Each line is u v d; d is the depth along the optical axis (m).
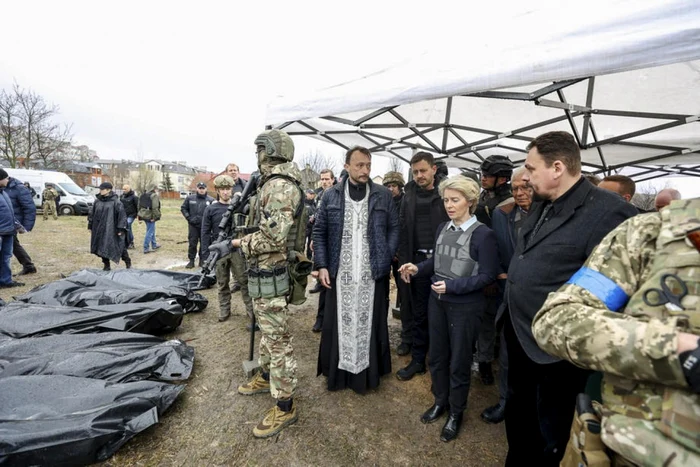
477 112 3.59
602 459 0.84
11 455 1.55
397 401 2.54
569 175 1.42
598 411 0.92
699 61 2.30
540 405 1.57
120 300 3.64
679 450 0.68
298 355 3.28
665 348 0.66
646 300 0.75
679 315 0.70
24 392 1.93
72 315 3.07
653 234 0.83
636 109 2.92
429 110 3.58
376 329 2.70
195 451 1.98
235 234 2.67
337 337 2.61
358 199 2.58
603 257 0.90
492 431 2.23
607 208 1.35
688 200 0.81
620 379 0.82
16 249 5.66
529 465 1.62
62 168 27.33
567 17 1.49
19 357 2.43
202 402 2.44
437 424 2.28
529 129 3.49
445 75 1.90
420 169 2.95
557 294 0.94
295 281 2.22
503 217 2.48
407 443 2.11
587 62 1.39
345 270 2.55
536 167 1.45
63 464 1.66
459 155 5.27
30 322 2.94
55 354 2.39
